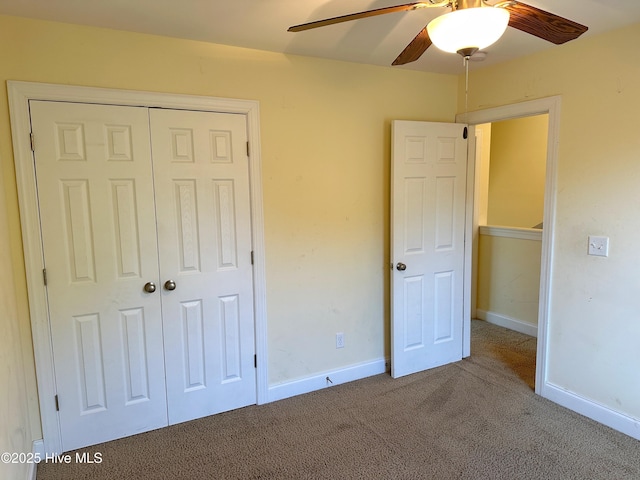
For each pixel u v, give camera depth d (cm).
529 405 270
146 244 235
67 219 216
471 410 264
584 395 256
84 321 225
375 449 225
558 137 257
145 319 239
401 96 305
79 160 216
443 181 316
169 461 218
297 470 209
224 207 253
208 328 257
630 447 224
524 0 189
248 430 246
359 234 302
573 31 155
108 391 235
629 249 228
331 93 279
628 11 202
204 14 199
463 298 341
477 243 450
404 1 184
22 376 205
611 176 233
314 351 294
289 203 272
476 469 207
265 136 260
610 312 239
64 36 208
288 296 279
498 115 295
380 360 322
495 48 257
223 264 257
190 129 239
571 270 257
